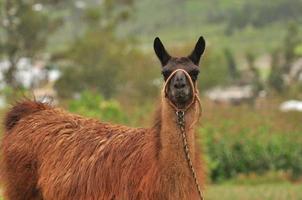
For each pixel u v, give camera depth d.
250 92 177.75
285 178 60.56
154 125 18.66
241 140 62.66
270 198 41.81
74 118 22.45
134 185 19.05
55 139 21.77
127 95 151.62
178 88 17.47
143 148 19.16
